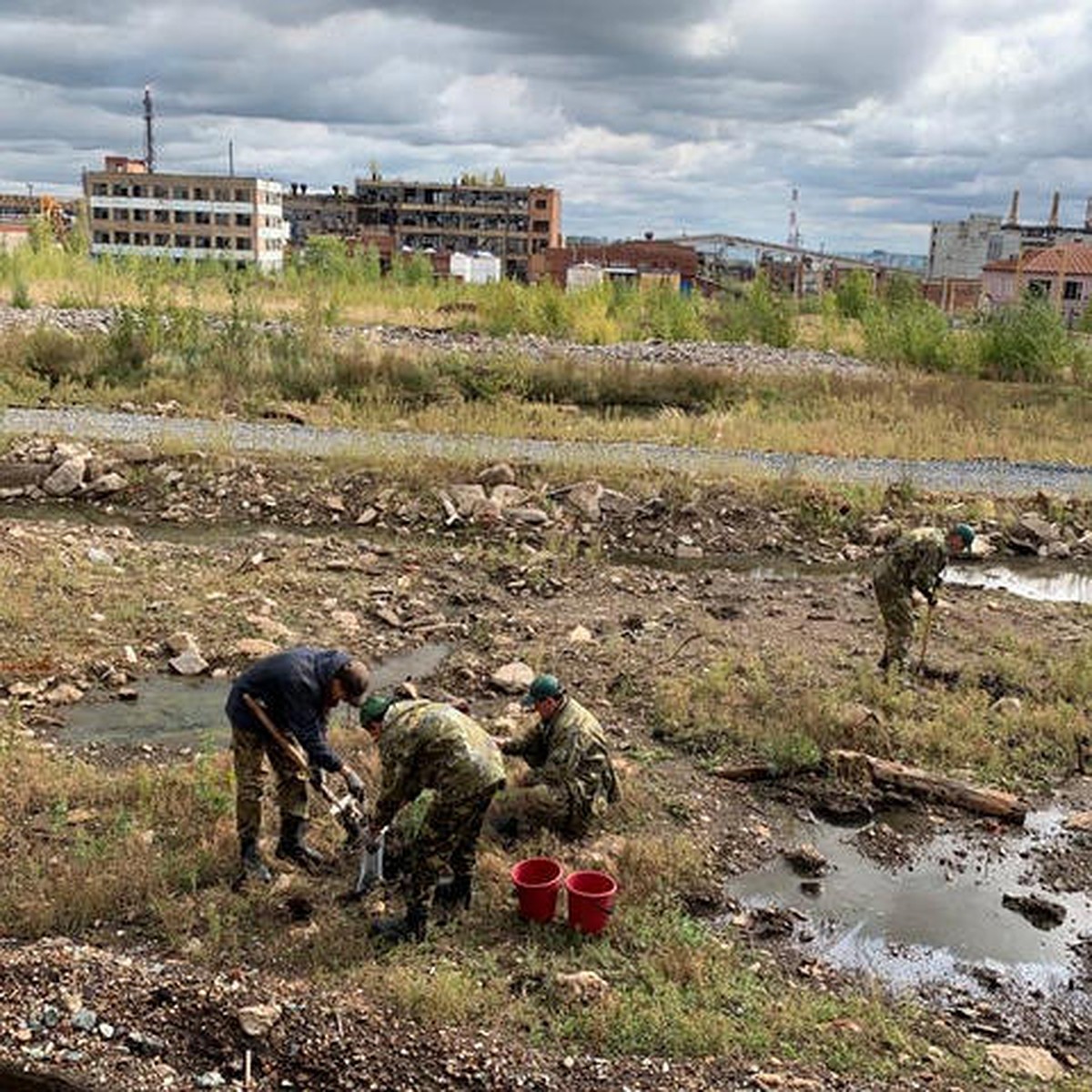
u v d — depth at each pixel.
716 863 7.38
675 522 16.08
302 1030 5.39
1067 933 6.89
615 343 35.62
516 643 11.13
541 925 6.35
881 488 17.33
